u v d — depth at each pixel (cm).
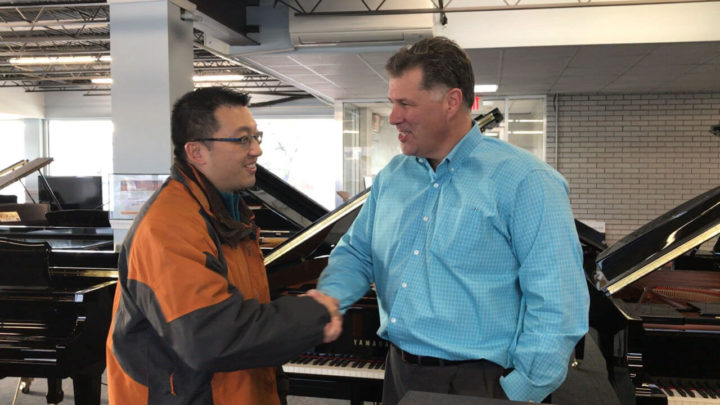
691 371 230
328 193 1734
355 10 671
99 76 1393
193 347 119
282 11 705
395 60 142
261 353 122
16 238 475
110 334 139
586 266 281
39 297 300
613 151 971
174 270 121
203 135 137
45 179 799
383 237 155
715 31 612
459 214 139
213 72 1352
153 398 132
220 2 639
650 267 201
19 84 1620
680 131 954
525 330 133
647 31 625
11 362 281
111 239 520
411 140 143
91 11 893
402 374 149
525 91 954
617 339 215
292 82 965
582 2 626
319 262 296
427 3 654
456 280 140
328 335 130
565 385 224
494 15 660
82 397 293
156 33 538
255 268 152
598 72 786
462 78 139
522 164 138
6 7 742
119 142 550
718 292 301
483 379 139
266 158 1739
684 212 216
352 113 1105
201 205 135
